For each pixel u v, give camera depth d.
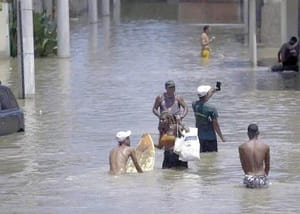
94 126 51.41
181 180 37.38
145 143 39.75
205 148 42.81
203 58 88.75
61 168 40.47
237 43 104.44
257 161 35.53
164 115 40.09
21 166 41.16
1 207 32.91
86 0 164.00
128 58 89.56
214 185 36.25
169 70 78.75
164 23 135.25
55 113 56.34
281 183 36.53
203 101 42.81
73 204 33.12
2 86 49.66
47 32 91.81
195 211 31.52
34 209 32.44
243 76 73.44
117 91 65.81
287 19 86.56
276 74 74.44
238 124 50.94
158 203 32.94
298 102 59.06
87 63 85.31
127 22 138.25
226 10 155.88
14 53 90.31
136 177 38.16
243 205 32.50
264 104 58.31
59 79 73.38
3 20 88.56
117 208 32.25
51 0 131.12
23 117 50.19
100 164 41.19
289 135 47.41
